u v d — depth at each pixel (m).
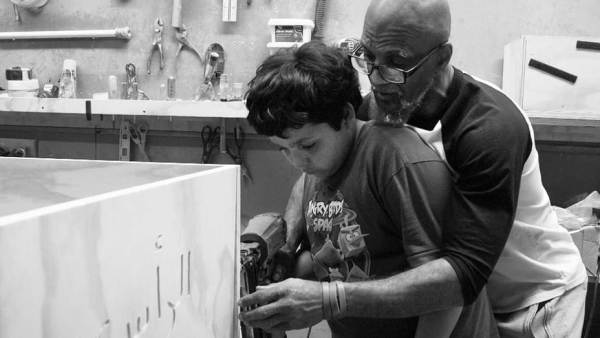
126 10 1.91
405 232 0.73
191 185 0.58
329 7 1.81
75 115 1.96
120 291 0.45
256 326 0.76
